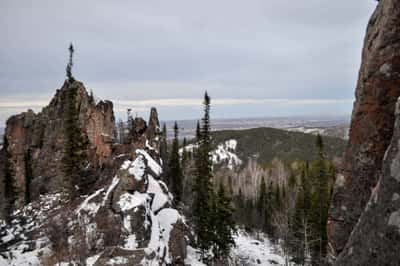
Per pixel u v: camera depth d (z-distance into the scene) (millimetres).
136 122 40406
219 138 156625
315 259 33344
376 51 7160
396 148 4480
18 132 42469
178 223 27375
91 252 22375
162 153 53281
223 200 33219
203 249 31703
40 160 41656
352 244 4859
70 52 44469
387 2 6977
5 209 35031
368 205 4781
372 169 7141
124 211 22953
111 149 37375
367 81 7371
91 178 34906
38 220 31625
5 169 39406
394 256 3982
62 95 43906
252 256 38344
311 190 48406
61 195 36062
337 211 8102
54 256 22516
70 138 33844
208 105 41719
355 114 7816
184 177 52656
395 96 6750
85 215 25500
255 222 60156
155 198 28734
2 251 24969
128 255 20219
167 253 23500
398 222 4055
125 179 24922
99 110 39125
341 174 8164
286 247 33875
